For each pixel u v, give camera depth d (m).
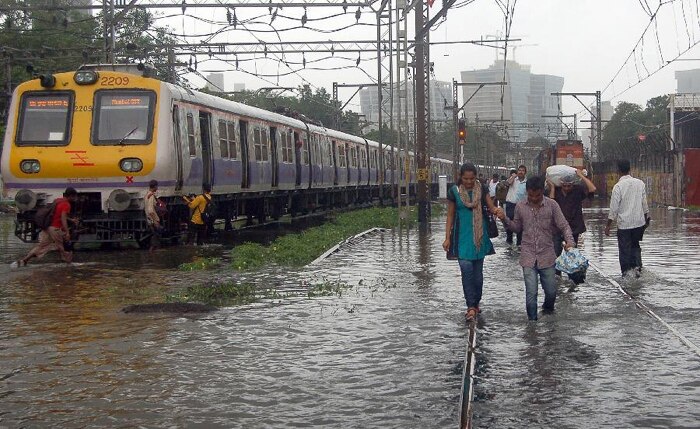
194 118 22.80
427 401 6.87
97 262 17.86
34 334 9.74
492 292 13.13
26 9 30.11
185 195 22.20
